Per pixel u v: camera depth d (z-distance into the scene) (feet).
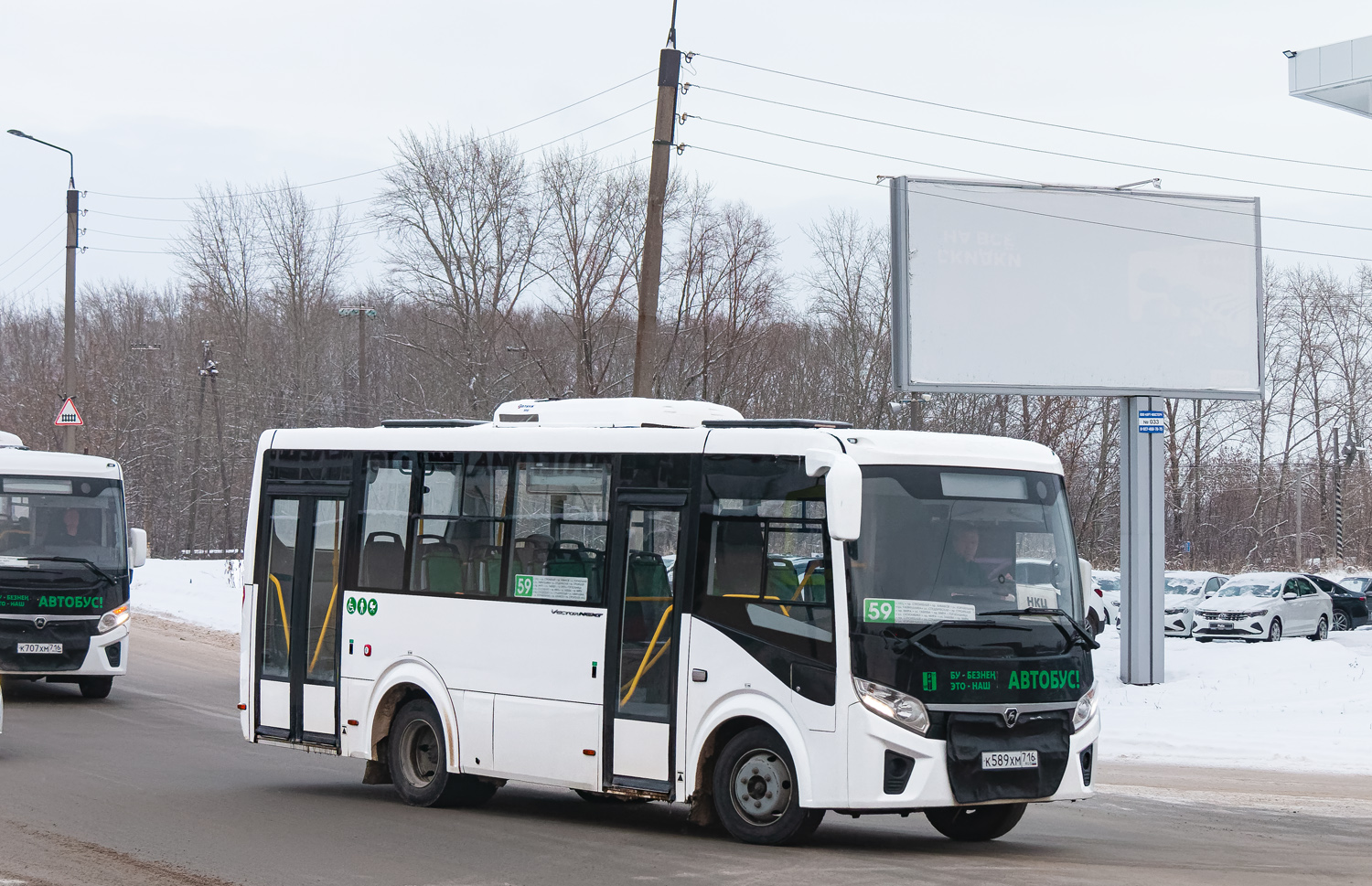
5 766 43.39
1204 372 82.74
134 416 232.73
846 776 29.60
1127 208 82.53
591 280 166.81
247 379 214.48
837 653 29.94
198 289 218.59
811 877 27.53
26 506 60.64
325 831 33.60
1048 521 32.35
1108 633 106.52
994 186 81.30
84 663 60.75
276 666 41.93
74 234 139.03
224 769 44.96
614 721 33.73
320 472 41.65
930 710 29.58
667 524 33.53
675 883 27.04
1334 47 81.82
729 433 32.83
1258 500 239.09
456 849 31.14
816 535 30.89
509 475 36.94
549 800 40.75
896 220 80.59
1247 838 35.17
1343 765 50.78
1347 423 243.40
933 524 30.94
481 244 178.91
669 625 33.06
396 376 207.41
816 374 183.11
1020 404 185.16
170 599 116.26
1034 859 30.66
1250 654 83.46
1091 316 81.82
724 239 167.02
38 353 251.80
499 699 36.09
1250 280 83.56
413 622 38.40
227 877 27.89
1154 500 79.77
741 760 31.68
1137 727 61.98
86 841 31.60
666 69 68.95
